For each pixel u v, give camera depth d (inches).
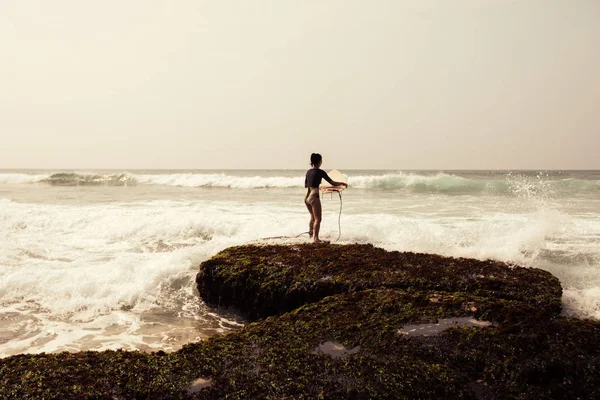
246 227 430.9
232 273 255.1
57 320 241.1
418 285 217.3
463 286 212.8
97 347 204.8
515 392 125.7
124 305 264.7
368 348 146.4
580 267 273.6
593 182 931.3
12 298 273.4
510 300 189.8
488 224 401.4
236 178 1245.1
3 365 143.1
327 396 123.2
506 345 141.6
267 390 126.4
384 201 708.7
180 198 801.6
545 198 761.6
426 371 132.2
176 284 295.7
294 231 397.7
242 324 239.1
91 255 365.4
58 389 126.7
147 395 126.0
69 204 682.2
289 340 156.5
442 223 445.4
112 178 1472.7
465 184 967.0
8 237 433.7
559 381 128.4
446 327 156.6
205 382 131.3
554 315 163.3
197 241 410.3
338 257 263.0
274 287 236.7
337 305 187.2
